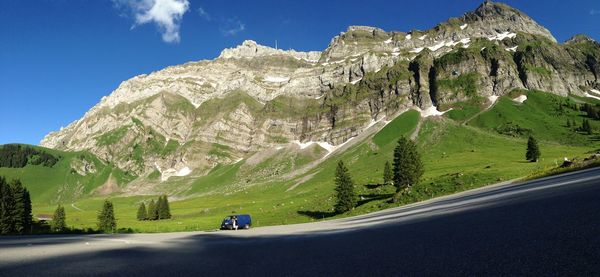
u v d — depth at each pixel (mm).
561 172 68500
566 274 6805
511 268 7879
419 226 21609
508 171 103062
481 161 184500
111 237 44531
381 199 112562
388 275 9102
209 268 13109
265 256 15695
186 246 24125
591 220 11695
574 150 198500
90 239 39312
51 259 17703
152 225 133250
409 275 8766
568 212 14594
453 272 8398
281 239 26641
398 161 118875
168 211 175875
